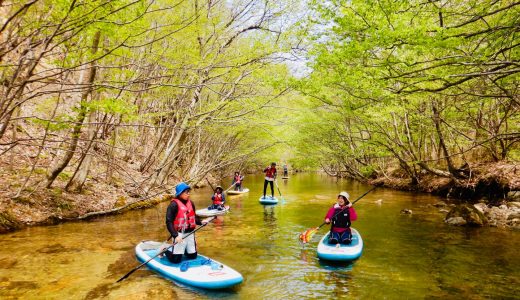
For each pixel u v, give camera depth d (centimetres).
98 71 991
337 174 3691
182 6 1063
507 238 956
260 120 1600
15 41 607
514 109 1472
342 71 792
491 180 1492
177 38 1054
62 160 1103
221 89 1565
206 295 583
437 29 613
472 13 779
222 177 3566
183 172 2244
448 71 739
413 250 850
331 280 659
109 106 646
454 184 1730
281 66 1326
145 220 1156
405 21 624
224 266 656
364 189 2320
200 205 1586
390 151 2061
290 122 1766
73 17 572
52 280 626
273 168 1728
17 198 1034
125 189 1483
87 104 666
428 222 1171
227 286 607
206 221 744
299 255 812
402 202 1620
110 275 655
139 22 625
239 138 2714
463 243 909
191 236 699
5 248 803
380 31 624
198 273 628
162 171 1614
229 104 1543
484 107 1591
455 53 698
